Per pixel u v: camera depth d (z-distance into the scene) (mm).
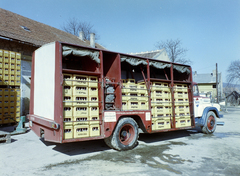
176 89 7090
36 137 6957
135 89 5918
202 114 8164
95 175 3662
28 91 11375
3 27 11094
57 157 4746
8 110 9109
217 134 8141
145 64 6223
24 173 3713
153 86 6379
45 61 5363
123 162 4430
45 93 5230
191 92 7570
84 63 6242
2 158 4605
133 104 5773
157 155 5016
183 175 3740
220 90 52312
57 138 4391
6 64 9312
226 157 4926
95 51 5184
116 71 5680
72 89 4723
